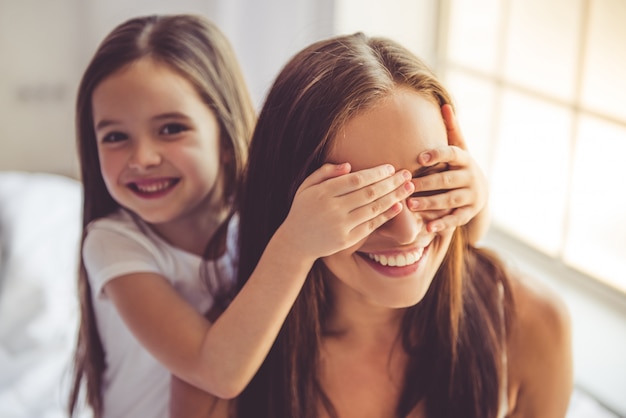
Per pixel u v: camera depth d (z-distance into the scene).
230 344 0.82
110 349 1.09
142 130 0.98
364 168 0.74
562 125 1.61
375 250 0.76
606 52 1.49
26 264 1.72
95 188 1.08
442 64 1.92
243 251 0.87
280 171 0.81
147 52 1.00
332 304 0.86
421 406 0.88
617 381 1.40
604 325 1.49
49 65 2.13
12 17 2.07
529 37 1.67
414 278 0.77
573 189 1.60
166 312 0.95
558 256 1.66
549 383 0.91
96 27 2.10
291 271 0.77
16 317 1.68
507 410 0.92
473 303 0.89
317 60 0.80
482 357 0.88
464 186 0.77
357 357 0.88
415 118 0.75
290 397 0.86
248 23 1.95
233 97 1.07
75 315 1.60
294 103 0.79
